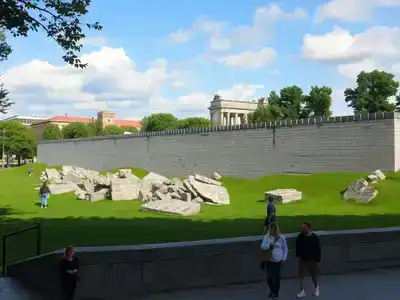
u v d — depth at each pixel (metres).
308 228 11.59
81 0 18.69
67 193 55.44
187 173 76.31
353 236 14.10
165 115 138.50
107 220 30.61
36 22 18.73
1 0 17.61
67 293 10.59
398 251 14.67
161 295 11.61
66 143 115.00
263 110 109.69
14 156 174.38
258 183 56.19
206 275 12.32
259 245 12.97
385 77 92.44
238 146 66.38
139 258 11.61
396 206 37.47
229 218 31.77
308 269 11.99
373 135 49.59
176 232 23.77
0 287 12.75
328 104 107.75
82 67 19.95
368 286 12.45
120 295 11.41
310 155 56.31
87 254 11.17
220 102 148.50
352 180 48.22
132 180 52.94
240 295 11.61
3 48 23.98
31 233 23.86
